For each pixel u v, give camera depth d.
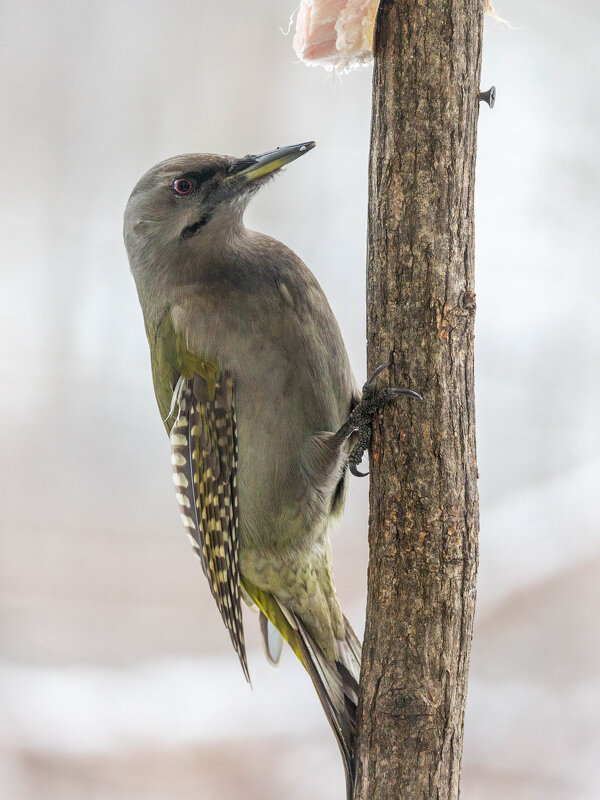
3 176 23.31
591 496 14.39
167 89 22.61
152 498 21.03
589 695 13.21
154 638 15.76
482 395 18.17
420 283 5.59
